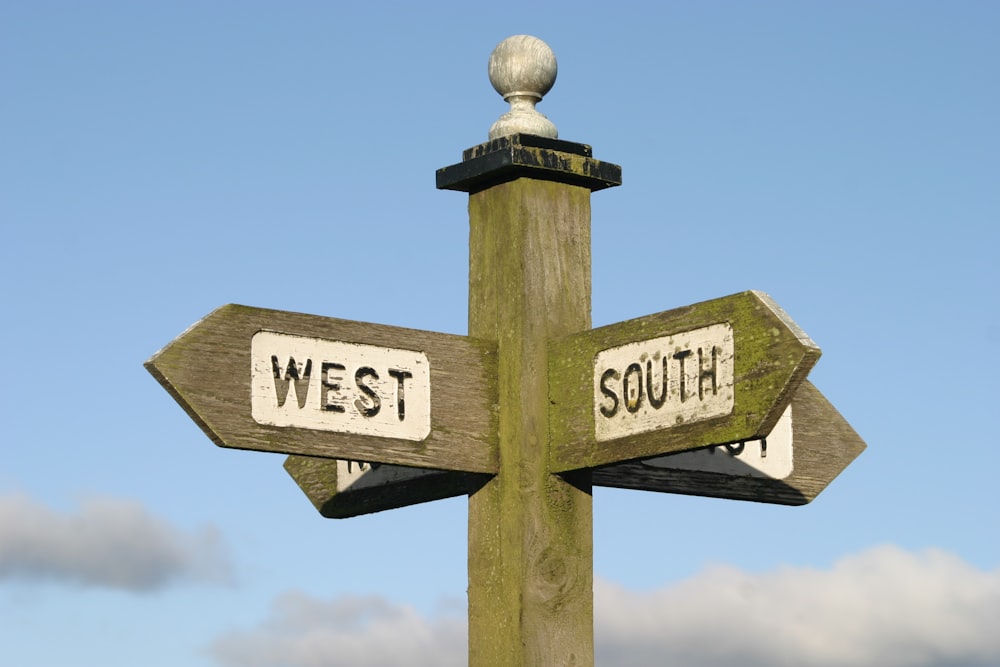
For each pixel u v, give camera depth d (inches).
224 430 129.0
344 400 133.3
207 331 129.5
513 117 142.8
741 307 127.1
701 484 143.8
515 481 137.3
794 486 147.5
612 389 134.0
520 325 138.8
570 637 137.5
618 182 143.5
